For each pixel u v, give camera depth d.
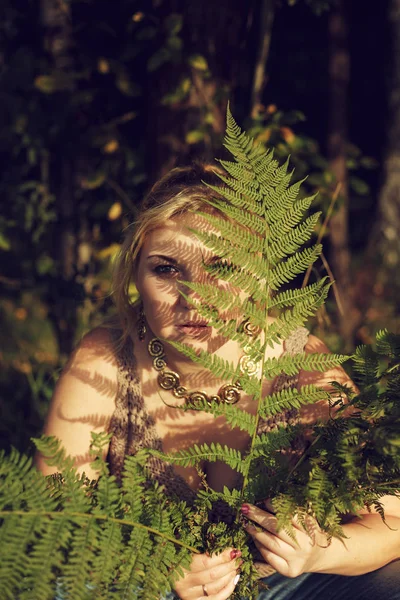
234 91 2.62
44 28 2.95
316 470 1.22
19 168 3.45
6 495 1.13
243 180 1.31
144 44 2.69
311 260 1.32
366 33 7.29
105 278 2.91
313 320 3.04
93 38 2.96
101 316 2.92
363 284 5.38
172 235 1.43
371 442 1.23
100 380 1.62
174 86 2.49
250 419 1.34
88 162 3.04
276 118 2.74
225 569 1.33
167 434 1.61
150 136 2.58
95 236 3.09
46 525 1.14
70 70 2.95
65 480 1.23
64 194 3.08
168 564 1.21
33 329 4.31
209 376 1.57
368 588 1.51
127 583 1.14
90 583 1.18
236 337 1.30
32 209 3.30
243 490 1.34
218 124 2.54
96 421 1.62
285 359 1.34
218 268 1.29
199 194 1.45
